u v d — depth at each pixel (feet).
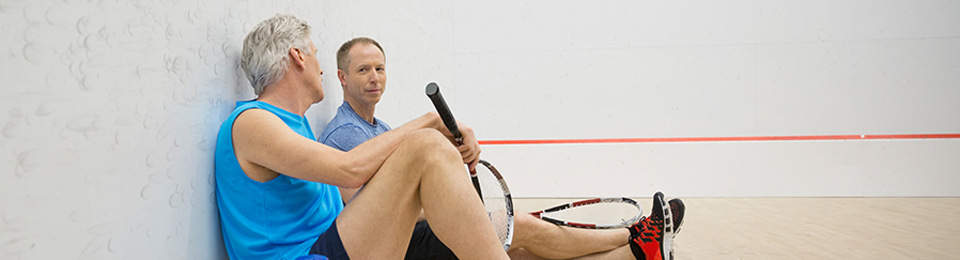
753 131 15.72
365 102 6.31
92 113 3.26
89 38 3.23
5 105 2.76
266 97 4.45
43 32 2.95
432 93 3.82
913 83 15.01
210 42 4.42
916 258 7.90
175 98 3.98
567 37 16.48
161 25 3.83
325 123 6.84
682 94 16.01
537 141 16.67
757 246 8.93
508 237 5.03
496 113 16.83
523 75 16.70
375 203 3.81
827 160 15.43
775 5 15.52
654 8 16.07
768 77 15.61
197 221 4.21
